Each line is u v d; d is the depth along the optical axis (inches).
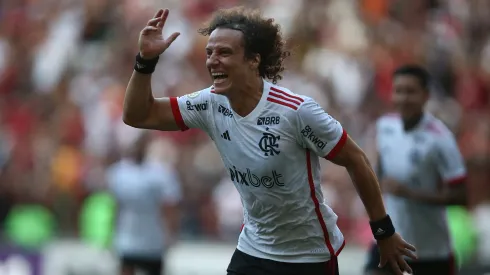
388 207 701.3
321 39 1503.4
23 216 1237.7
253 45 450.9
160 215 1003.9
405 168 698.8
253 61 453.7
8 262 1115.9
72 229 1253.7
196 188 1243.8
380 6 1592.0
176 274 1117.7
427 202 680.4
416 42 1517.0
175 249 1124.5
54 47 1619.1
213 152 1294.3
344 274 1051.9
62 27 1656.0
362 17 1560.0
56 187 1328.7
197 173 1267.2
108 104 1418.6
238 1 1626.5
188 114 477.4
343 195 1173.1
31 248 1122.7
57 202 1284.4
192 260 1115.9
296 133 452.8
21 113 1504.7
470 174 1241.4
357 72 1414.9
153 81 1466.5
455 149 690.2
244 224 491.8
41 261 1119.0
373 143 1268.5
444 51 1492.4
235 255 491.2
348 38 1493.6
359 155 461.4
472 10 1595.7
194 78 1483.8
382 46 1494.8
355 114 1343.5
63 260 1127.6
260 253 480.1
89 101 1471.5
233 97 456.1
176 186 1007.6
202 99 473.7
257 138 455.8
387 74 1432.1
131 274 1007.6
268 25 457.4
